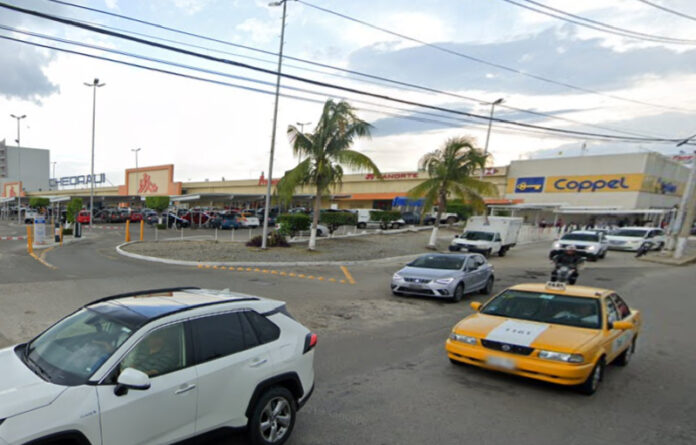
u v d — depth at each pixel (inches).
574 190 1834.4
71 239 1029.2
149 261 693.3
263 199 1845.5
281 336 167.3
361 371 252.2
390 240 1143.0
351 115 810.2
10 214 2484.0
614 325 243.8
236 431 148.5
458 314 416.8
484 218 1021.2
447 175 992.2
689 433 187.8
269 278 579.2
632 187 1691.7
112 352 128.3
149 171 2466.8
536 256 1000.2
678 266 853.8
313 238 860.0
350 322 369.7
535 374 219.3
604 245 919.0
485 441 174.9
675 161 2026.3
